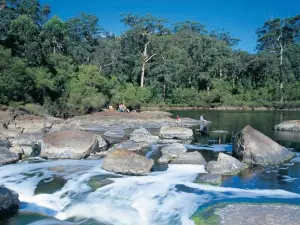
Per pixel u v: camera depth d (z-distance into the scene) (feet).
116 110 146.82
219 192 45.34
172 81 222.69
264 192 45.39
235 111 193.26
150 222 36.91
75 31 251.80
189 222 36.14
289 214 36.50
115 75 208.23
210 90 237.45
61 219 37.73
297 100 223.92
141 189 46.52
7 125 94.12
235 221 34.94
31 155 67.46
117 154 56.80
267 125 120.78
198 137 92.68
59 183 49.34
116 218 38.01
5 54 117.50
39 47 148.15
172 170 55.77
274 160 61.57
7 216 36.52
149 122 118.62
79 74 159.53
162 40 226.58
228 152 71.56
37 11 212.43
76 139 66.85
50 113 124.26
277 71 244.42
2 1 185.57
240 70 248.52
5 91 112.98
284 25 260.42
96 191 45.93
